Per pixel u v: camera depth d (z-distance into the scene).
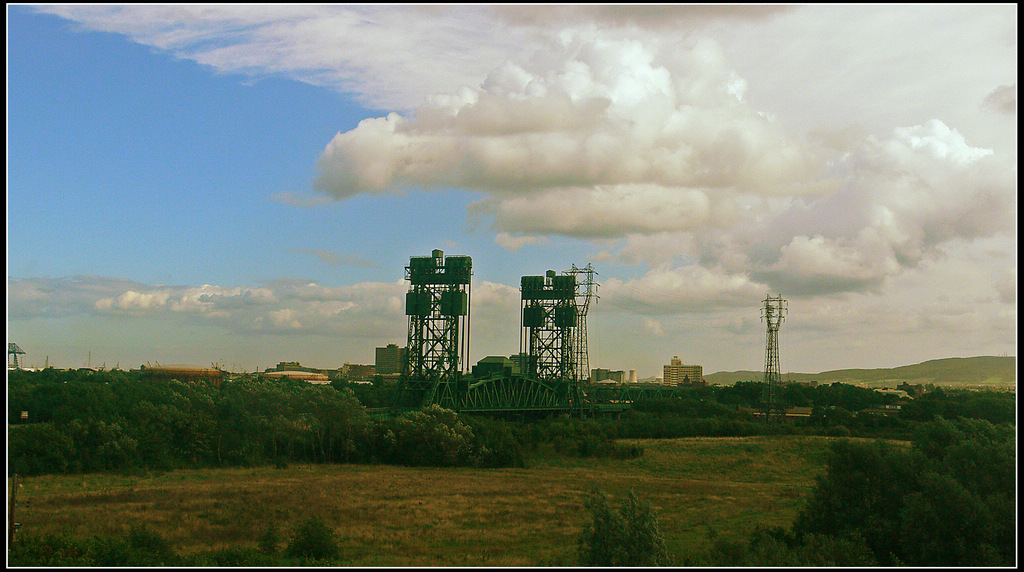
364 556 66.94
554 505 98.94
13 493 57.62
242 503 92.62
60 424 125.12
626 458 157.88
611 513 53.06
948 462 59.66
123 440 123.12
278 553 65.00
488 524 85.25
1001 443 61.06
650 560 50.84
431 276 195.00
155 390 153.75
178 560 56.34
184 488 104.88
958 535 51.44
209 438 136.50
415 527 82.69
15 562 52.03
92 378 199.25
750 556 53.66
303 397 150.75
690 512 95.00
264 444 144.38
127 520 79.69
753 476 139.62
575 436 174.38
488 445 148.00
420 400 192.75
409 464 145.62
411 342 197.38
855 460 61.28
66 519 78.94
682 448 168.75
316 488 107.88
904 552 54.09
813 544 55.16
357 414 152.75
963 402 191.38
